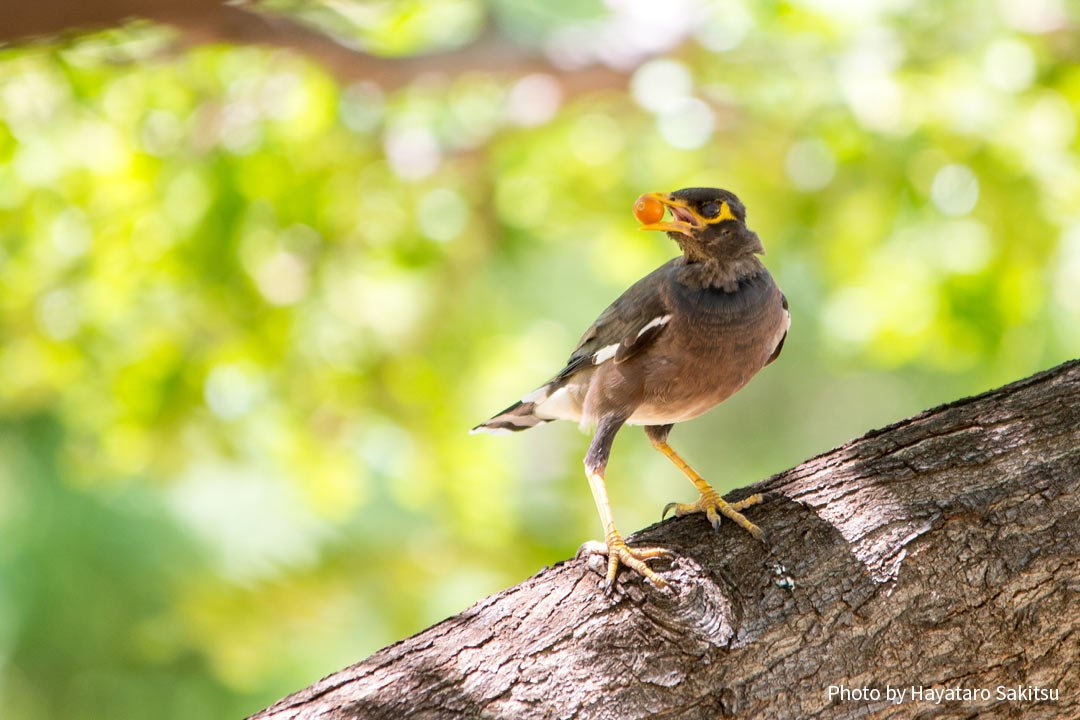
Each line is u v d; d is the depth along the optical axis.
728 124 12.48
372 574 13.72
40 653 14.51
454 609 13.88
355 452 14.22
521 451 14.22
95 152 12.53
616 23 13.05
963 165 11.76
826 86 12.10
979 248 12.44
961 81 11.97
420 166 12.99
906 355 13.12
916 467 5.49
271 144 12.81
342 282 13.66
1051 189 11.84
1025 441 5.46
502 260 15.03
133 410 13.09
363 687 4.94
